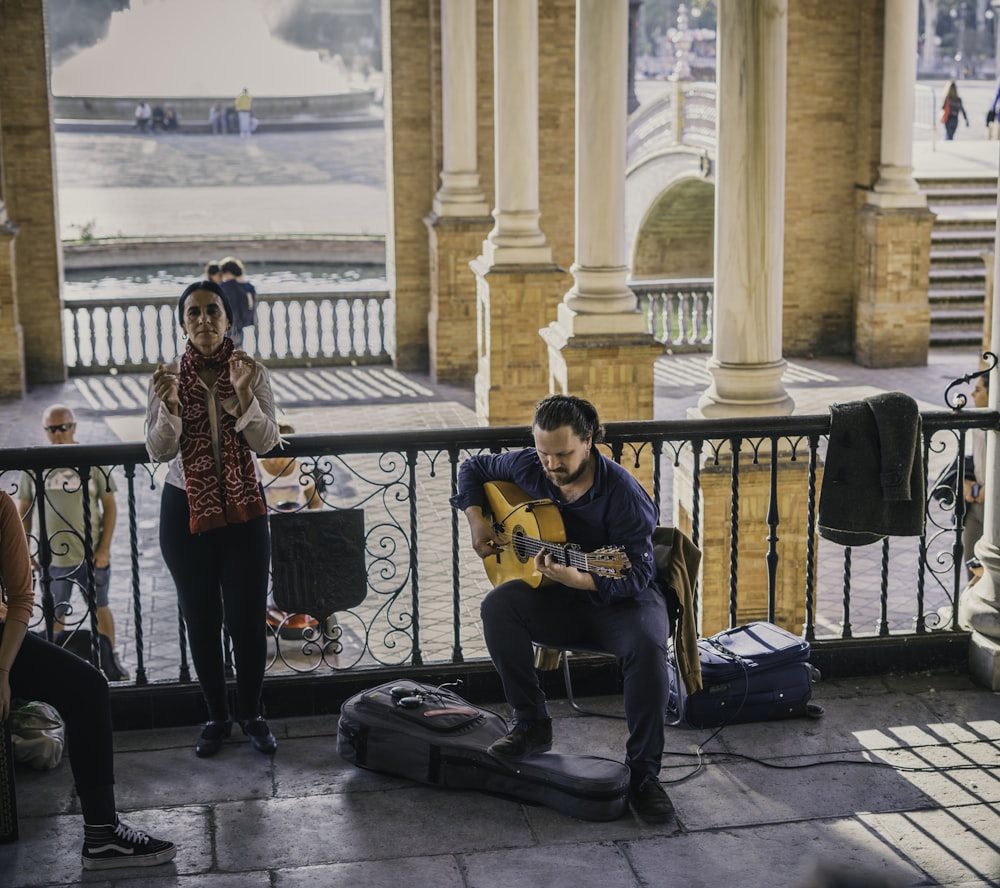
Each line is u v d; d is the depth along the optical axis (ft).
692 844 15.97
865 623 35.04
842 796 17.03
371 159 210.79
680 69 77.56
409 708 17.62
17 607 15.42
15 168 61.36
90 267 111.14
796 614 30.07
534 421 16.30
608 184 38.78
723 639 19.63
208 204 166.30
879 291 64.95
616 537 16.61
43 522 18.58
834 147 65.98
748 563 29.68
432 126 64.23
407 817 16.60
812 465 20.63
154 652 33.81
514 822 16.47
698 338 69.31
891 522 20.18
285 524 19.31
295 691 19.30
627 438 19.76
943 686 20.24
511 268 52.11
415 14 63.46
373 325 82.07
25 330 62.95
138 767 17.90
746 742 18.44
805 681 19.02
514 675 16.96
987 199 75.31
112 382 63.82
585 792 16.34
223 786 17.39
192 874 15.43
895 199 64.28
